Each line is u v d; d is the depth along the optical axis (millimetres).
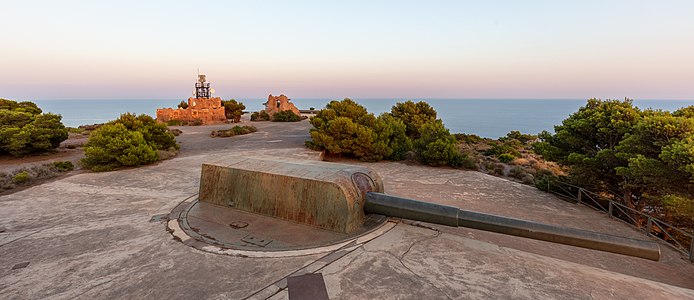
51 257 5367
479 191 10523
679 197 6777
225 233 6102
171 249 5551
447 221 5492
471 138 27688
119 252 5492
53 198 8953
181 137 22781
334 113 18500
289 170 6984
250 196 7062
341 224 6016
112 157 12695
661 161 6977
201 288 4340
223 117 34719
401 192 10180
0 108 19297
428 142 14930
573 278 4578
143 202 8422
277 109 41031
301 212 6418
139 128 15773
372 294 4094
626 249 4406
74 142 20969
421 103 24172
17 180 10680
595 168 9086
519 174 13344
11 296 4234
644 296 4176
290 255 5191
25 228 6766
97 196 9070
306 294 4109
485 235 6887
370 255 5156
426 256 5168
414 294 4098
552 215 8477
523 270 4773
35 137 16047
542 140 11500
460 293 4125
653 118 7305
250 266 4887
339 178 6309
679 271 5875
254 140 20891
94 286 4453
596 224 7934
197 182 10508
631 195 9188
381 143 15477
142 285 4445
